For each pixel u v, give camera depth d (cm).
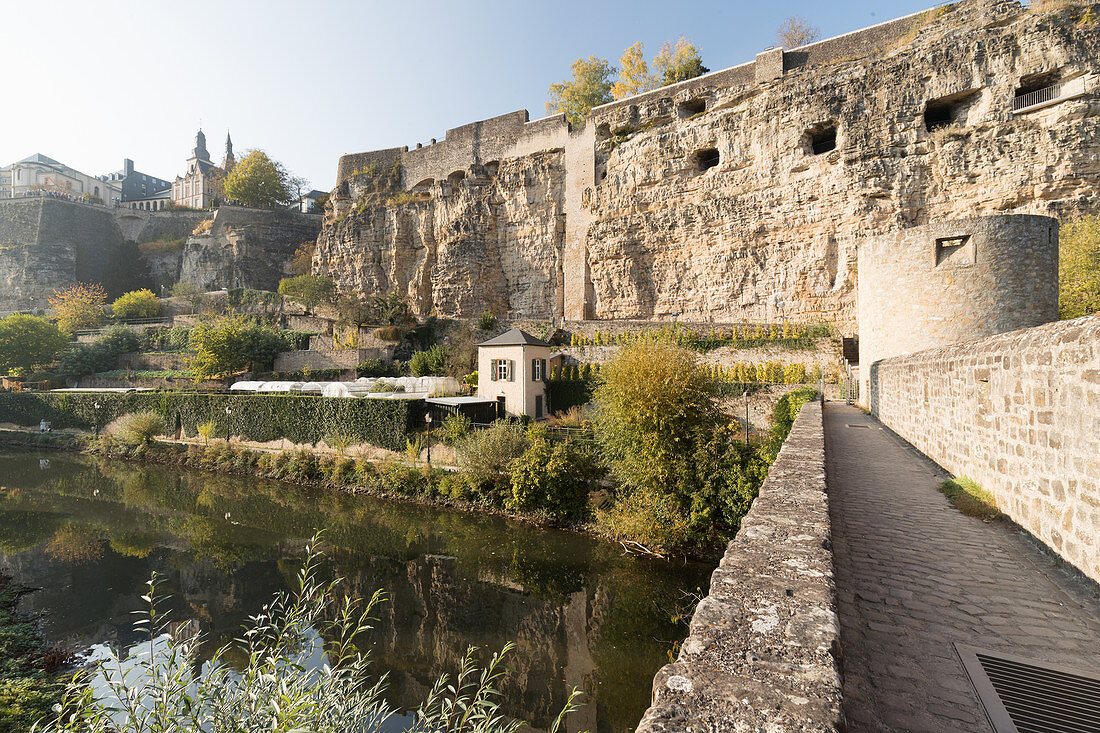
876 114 2786
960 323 1346
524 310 4312
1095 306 1934
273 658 375
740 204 3256
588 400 2798
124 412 3394
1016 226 1296
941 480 790
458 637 1175
